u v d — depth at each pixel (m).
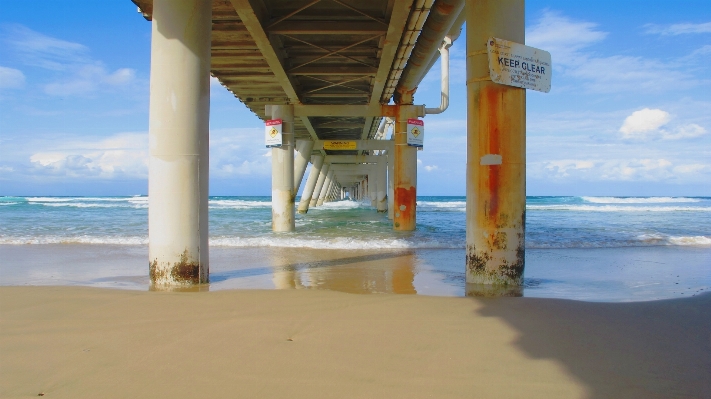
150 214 8.14
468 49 7.86
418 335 4.61
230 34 15.09
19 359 3.99
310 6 13.97
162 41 7.92
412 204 21.45
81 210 42.53
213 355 4.06
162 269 8.03
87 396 3.28
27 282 8.66
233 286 8.10
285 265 10.96
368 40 15.55
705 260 11.90
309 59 18.34
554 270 10.23
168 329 4.81
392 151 30.91
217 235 18.58
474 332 4.73
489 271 7.77
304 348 4.23
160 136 7.96
